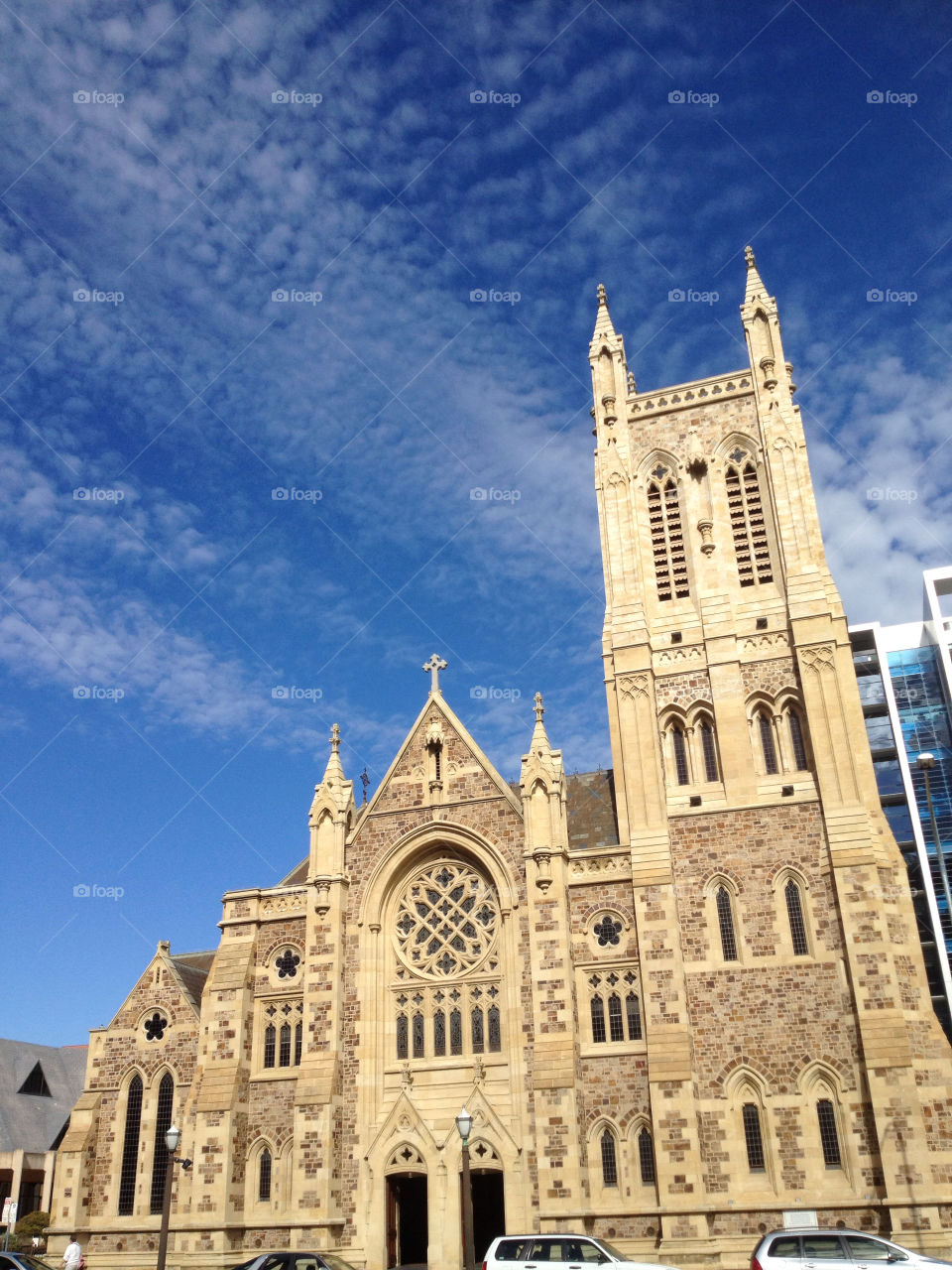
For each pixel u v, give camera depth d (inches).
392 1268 2027.6
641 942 2046.0
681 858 2135.8
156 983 2379.4
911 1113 1800.0
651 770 2208.4
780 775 2155.5
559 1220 1870.1
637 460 2581.2
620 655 2331.4
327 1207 1991.9
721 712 2237.9
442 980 2176.4
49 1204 3137.3
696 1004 2005.4
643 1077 1977.1
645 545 2480.3
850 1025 1914.4
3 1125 3248.0
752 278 2657.5
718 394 2561.5
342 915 2262.6
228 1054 2194.9
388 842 2301.9
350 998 2198.6
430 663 2454.5
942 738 4598.9
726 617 2320.4
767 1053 1936.5
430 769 2336.4
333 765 2412.6
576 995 2070.6
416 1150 2047.2
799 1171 1849.2
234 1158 2102.6
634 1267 1429.6
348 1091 2124.8
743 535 2425.0
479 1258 2085.4
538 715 2293.3
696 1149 1867.6
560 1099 1937.7
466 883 2256.4
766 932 2028.8
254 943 2320.4
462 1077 2079.2
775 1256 1328.7
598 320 2760.8
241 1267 1638.8
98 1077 2330.2
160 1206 2171.5
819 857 2052.2
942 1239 1712.6
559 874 2128.4
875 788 2079.2
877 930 1939.0
